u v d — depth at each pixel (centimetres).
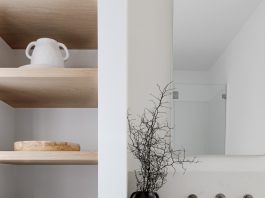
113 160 132
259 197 180
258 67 190
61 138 180
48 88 147
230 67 189
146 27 187
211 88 188
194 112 187
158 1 188
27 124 182
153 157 166
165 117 185
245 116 188
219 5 190
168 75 187
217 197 177
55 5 138
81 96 160
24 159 130
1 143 163
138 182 166
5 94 155
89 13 145
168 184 179
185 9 189
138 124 183
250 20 191
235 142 187
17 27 158
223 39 191
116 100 133
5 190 165
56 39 172
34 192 177
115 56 133
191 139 185
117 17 134
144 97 185
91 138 180
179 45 188
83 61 184
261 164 186
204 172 180
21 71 133
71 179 178
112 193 132
